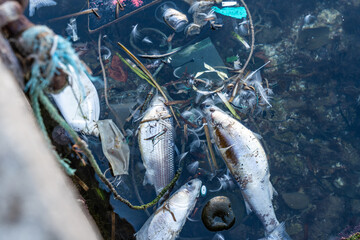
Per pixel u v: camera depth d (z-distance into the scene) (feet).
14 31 4.52
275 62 16.65
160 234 12.21
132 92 15.07
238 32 16.35
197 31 15.67
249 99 15.14
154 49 15.72
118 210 11.46
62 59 4.95
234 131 12.96
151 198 14.11
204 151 14.48
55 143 8.30
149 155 13.15
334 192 15.62
